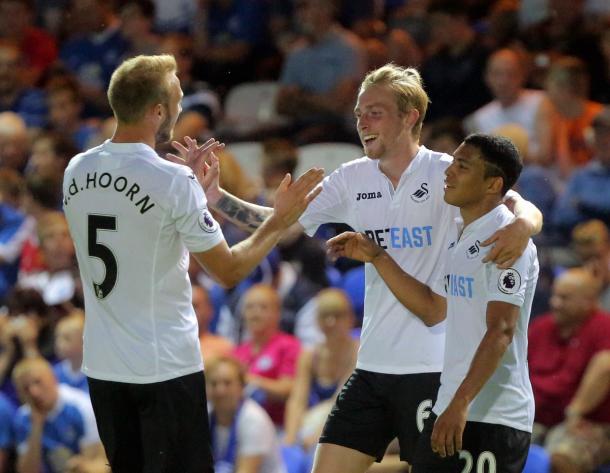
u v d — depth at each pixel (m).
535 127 34.53
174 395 15.55
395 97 16.88
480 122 35.28
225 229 31.30
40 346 30.81
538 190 32.50
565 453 25.27
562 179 34.06
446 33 37.97
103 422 15.98
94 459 27.80
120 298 15.47
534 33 38.12
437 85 37.84
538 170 32.66
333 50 39.19
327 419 17.48
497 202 15.76
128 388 15.59
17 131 38.41
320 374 27.88
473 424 15.67
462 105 37.66
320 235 33.12
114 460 16.08
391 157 17.11
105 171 15.45
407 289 16.55
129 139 15.56
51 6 46.28
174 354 15.54
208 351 28.83
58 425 27.86
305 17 39.56
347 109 38.75
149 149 15.49
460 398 14.87
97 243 15.46
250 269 15.83
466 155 15.62
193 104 39.72
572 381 26.94
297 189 15.98
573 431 25.81
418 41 40.66
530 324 28.73
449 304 15.88
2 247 35.34
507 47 38.06
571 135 34.59
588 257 29.91
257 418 25.30
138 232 15.28
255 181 35.53
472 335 15.55
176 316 15.61
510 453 15.69
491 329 15.05
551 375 27.22
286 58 40.75
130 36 43.00
